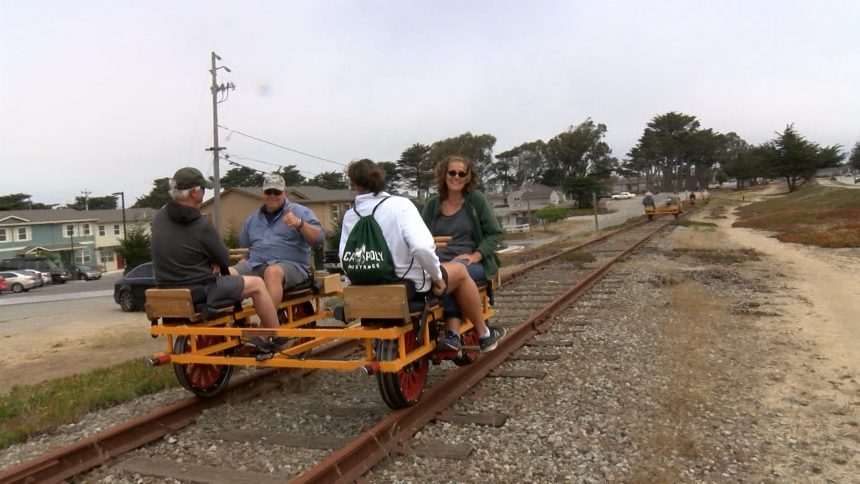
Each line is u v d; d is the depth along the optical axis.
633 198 112.88
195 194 5.08
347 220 4.75
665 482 3.73
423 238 4.48
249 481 3.95
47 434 5.10
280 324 6.16
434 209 5.90
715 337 7.68
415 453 4.29
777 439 4.46
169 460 4.36
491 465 4.08
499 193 127.31
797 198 60.03
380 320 4.66
